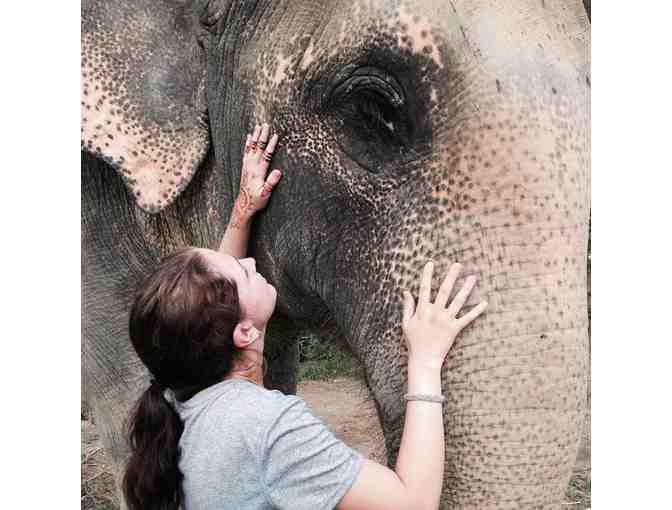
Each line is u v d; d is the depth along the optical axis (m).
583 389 1.60
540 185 1.56
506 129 1.56
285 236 1.95
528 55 1.59
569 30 1.69
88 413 3.36
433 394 1.58
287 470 1.43
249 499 1.45
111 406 2.81
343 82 1.75
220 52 2.06
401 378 1.72
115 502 3.54
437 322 1.60
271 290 1.60
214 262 1.52
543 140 1.57
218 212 2.19
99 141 2.10
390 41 1.67
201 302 1.46
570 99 1.61
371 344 1.78
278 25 1.94
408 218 1.68
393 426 1.78
